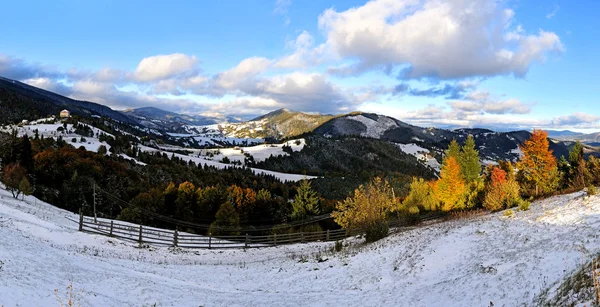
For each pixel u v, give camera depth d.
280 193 108.38
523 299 9.73
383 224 27.09
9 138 84.25
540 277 10.66
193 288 14.59
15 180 40.38
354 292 14.94
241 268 22.06
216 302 12.83
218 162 178.12
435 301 11.95
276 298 14.14
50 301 8.64
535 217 18.30
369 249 22.30
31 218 24.42
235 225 50.56
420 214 40.22
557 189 33.19
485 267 13.41
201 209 63.28
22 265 10.59
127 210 49.66
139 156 122.81
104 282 12.05
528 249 13.79
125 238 27.16
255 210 67.94
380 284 15.70
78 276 11.78
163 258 23.91
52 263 12.26
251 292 15.45
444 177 40.78
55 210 38.91
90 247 21.70
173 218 60.47
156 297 11.81
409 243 20.56
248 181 111.69
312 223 54.47
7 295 7.93
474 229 19.03
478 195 38.94
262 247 31.58
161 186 71.50
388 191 34.09
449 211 38.16
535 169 34.84
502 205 29.25
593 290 7.79
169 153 173.88
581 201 18.98
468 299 11.18
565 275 9.91
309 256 24.23
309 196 58.69
